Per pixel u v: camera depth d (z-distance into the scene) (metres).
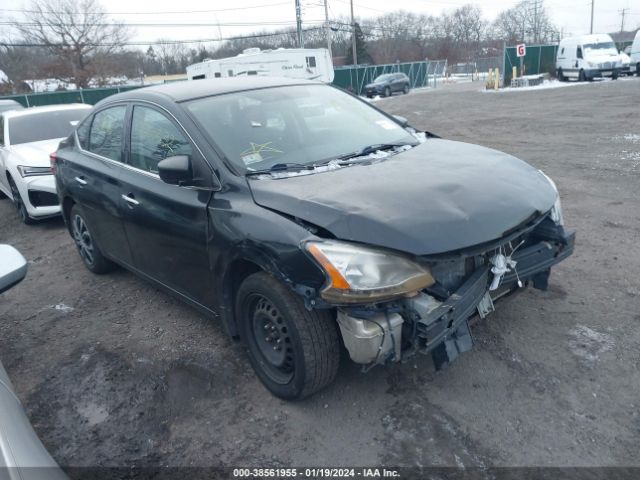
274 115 3.80
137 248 4.14
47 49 53.38
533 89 26.06
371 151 3.67
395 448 2.73
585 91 21.61
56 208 7.26
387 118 4.37
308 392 2.96
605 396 2.95
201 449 2.87
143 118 3.99
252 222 2.92
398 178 3.07
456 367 3.29
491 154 3.65
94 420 3.20
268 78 4.41
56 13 50.66
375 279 2.54
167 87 4.14
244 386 3.35
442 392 3.09
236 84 4.10
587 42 28.17
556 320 3.70
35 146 7.75
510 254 3.06
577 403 2.92
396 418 2.93
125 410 3.26
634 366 3.16
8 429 1.92
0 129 8.41
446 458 2.64
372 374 3.29
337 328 2.90
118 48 55.03
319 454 2.75
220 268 3.19
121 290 4.99
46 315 4.62
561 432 2.73
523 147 10.36
